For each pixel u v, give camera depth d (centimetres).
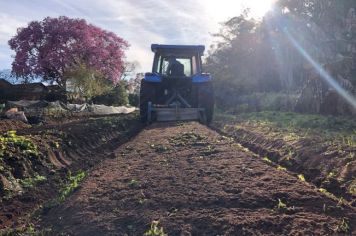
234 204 491
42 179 747
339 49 2019
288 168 725
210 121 1423
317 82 1505
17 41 2720
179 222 452
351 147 710
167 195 540
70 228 475
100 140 1177
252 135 1043
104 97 3064
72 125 1340
